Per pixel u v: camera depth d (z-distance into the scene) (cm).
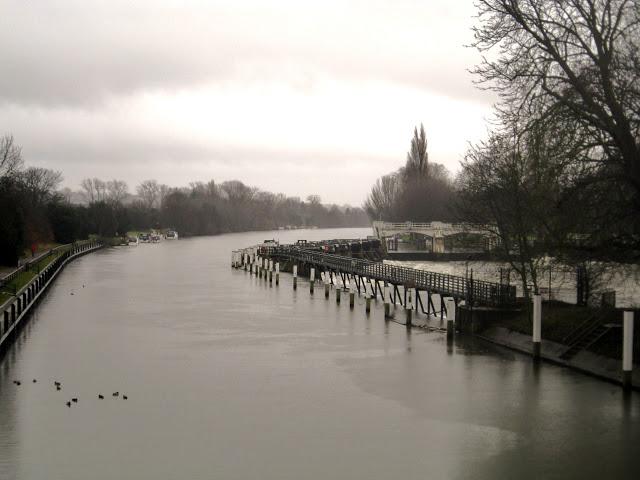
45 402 3303
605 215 3384
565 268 4503
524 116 3638
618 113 3212
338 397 3372
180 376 3784
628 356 3372
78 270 10756
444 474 2469
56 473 2477
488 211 5356
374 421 3017
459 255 11462
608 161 3281
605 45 3272
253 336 4931
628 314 3328
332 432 2884
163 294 7544
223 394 3431
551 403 3231
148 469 2509
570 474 2469
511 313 4803
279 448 2706
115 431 2900
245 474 2466
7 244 8725
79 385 3609
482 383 3584
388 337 4862
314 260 9419
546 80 3509
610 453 2648
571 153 3319
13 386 3591
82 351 4434
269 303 6756
